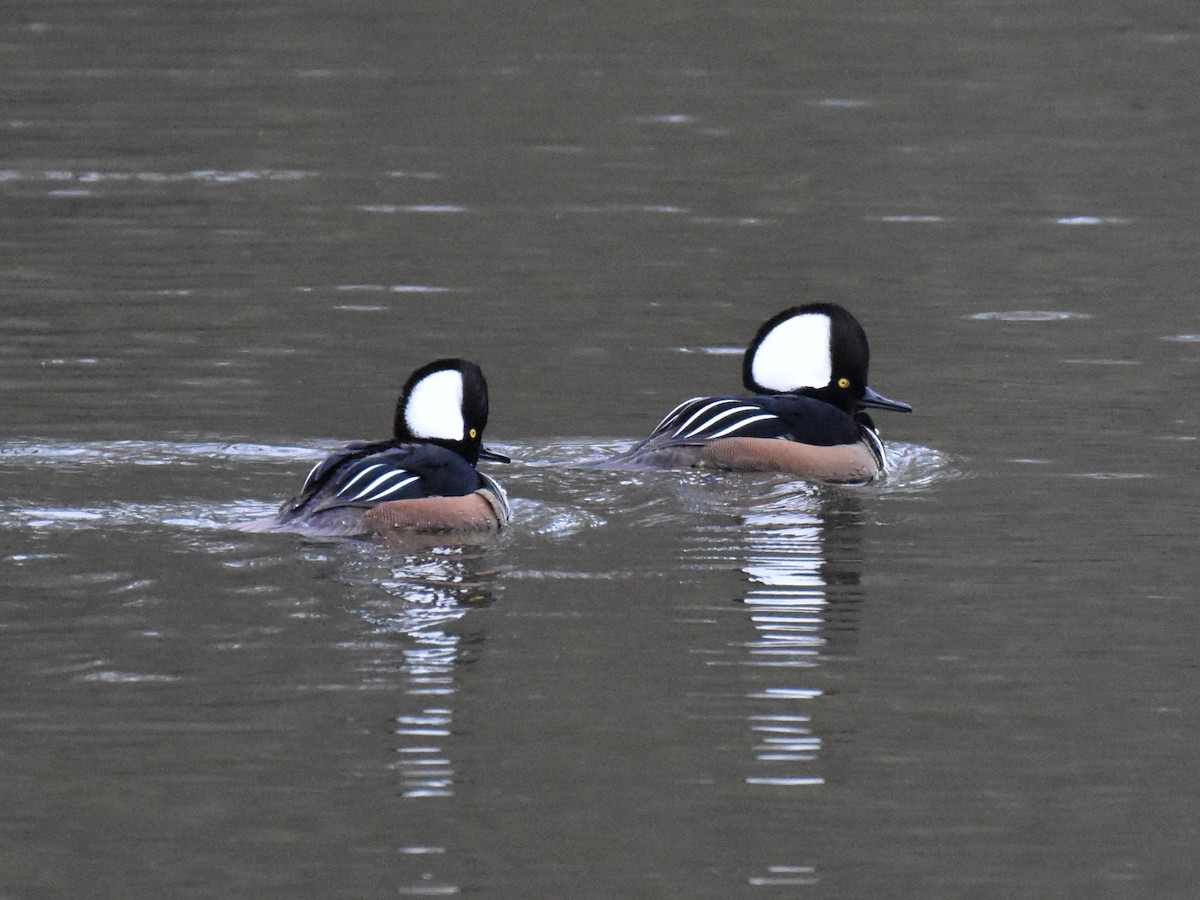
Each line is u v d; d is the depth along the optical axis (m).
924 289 21.39
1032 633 10.84
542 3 41.56
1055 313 20.30
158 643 10.23
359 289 20.97
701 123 30.86
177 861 8.05
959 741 9.36
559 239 23.70
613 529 12.77
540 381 17.47
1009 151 29.05
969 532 12.94
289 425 15.58
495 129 30.38
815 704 9.73
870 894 7.90
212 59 35.47
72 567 11.41
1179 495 13.89
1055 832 8.45
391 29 38.72
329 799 8.58
